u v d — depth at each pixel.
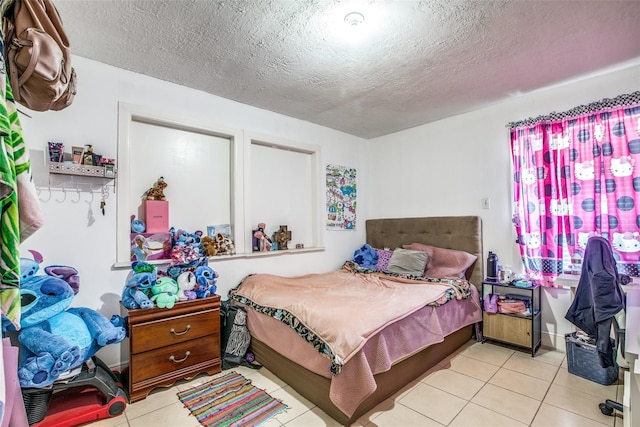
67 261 2.09
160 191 2.58
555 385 2.12
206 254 2.73
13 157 0.68
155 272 2.19
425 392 2.04
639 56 2.21
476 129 3.29
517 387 2.10
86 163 2.13
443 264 3.25
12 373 0.74
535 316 2.68
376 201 4.27
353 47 2.05
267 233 3.38
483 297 3.03
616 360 1.84
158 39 1.96
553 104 2.76
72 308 1.94
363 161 4.35
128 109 2.36
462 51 2.11
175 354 2.13
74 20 1.76
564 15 1.74
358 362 1.66
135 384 1.96
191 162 2.84
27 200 0.73
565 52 2.14
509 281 2.89
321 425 1.70
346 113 3.37
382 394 1.93
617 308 1.83
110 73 2.30
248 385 2.13
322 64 2.28
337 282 3.10
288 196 3.59
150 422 1.74
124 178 2.33
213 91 2.78
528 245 2.86
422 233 3.66
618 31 1.90
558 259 2.69
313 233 3.79
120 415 1.81
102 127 2.25
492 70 2.40
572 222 2.63
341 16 1.74
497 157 3.13
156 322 2.06
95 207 2.21
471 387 2.11
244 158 3.06
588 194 2.55
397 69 2.37
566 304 2.69
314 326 1.89
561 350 2.70
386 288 2.81
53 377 1.52
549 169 2.75
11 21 0.82
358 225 4.26
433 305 2.38
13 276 0.67
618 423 1.70
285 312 2.14
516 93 2.86
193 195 2.84
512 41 2.00
